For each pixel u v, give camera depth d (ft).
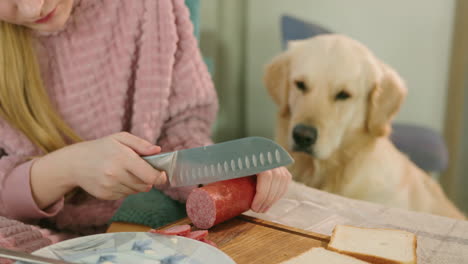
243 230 1.69
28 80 2.15
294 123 3.64
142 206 2.13
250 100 6.11
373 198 3.71
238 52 5.96
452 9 4.80
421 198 3.82
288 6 5.50
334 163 3.73
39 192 1.83
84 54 2.31
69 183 1.80
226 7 5.71
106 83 2.37
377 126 3.65
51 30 1.92
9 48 2.08
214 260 1.28
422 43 5.00
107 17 2.32
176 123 2.50
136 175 1.66
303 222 1.88
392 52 5.11
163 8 2.37
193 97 2.48
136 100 2.41
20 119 2.14
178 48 2.48
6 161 1.95
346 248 1.48
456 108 5.12
